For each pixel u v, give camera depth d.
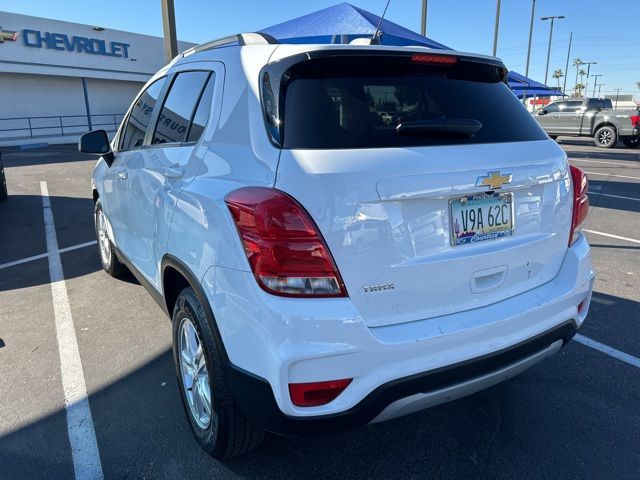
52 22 27.06
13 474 2.42
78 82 29.81
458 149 2.15
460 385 2.11
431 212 2.04
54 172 13.80
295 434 1.95
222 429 2.24
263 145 2.06
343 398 1.92
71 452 2.57
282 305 1.86
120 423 2.80
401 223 1.98
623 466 2.45
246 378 1.99
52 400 3.01
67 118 29.56
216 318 2.10
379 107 2.17
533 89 19.92
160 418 2.84
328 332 1.85
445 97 2.39
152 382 3.20
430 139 2.13
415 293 2.03
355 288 1.92
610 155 17.22
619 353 3.54
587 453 2.54
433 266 2.05
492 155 2.21
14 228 7.33
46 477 2.41
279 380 1.86
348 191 1.88
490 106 2.49
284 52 2.19
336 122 2.04
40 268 5.44
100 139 3.97
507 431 2.72
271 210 1.87
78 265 5.54
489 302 2.25
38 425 2.78
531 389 3.11
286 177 1.91
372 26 6.49
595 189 10.30
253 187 1.99
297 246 1.86
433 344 2.00
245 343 1.97
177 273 2.66
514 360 2.26
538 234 2.42
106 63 29.88
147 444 2.63
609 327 3.94
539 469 2.43
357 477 2.40
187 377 2.61
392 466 2.46
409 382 1.97
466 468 2.45
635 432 2.70
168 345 3.67
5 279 5.11
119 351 3.58
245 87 2.29
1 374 3.30
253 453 2.55
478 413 2.88
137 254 3.51
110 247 4.77
